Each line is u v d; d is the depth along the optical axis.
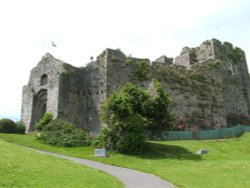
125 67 51.81
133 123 35.19
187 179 23.14
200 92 57.75
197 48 68.62
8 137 38.53
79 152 34.75
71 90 50.09
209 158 33.06
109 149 35.19
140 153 34.50
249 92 70.31
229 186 21.05
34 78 52.69
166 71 55.44
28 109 51.34
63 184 18.45
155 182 22.09
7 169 19.41
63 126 40.94
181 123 52.81
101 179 21.23
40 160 23.78
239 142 43.00
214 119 57.53
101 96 49.34
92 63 52.16
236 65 70.25
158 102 37.69
